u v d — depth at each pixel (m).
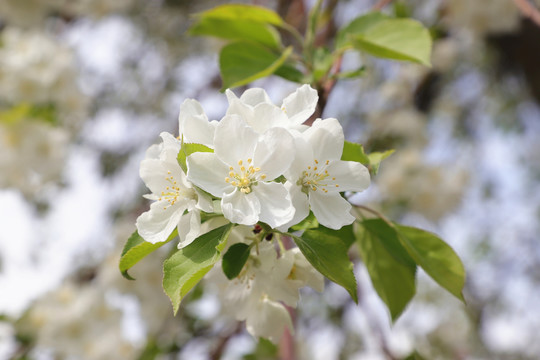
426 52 2.08
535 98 5.80
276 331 1.76
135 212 4.33
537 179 7.02
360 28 2.32
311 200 1.48
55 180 4.43
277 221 1.41
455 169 4.86
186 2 6.41
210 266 1.35
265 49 2.24
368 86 5.82
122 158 5.75
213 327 3.99
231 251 1.49
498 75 6.31
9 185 4.26
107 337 3.87
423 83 5.73
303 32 3.78
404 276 1.94
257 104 1.66
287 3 4.18
